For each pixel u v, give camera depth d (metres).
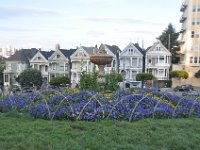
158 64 58.41
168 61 58.78
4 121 9.63
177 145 7.14
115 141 7.39
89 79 15.81
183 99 13.43
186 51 59.97
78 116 10.12
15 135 7.69
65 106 11.16
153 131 8.52
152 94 14.01
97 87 15.76
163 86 55.97
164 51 58.47
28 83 55.47
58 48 65.44
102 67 17.02
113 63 55.19
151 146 7.06
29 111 11.36
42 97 13.02
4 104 12.46
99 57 16.33
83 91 13.51
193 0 59.28
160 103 12.03
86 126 8.84
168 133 8.25
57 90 15.48
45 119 10.39
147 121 9.91
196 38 59.28
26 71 56.59
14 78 67.88
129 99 11.88
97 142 7.12
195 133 8.49
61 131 8.16
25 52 71.31
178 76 55.78
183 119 10.87
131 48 59.00
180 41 67.25
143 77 53.38
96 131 8.28
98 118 10.13
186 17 63.56
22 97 14.01
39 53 64.62
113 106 10.70
